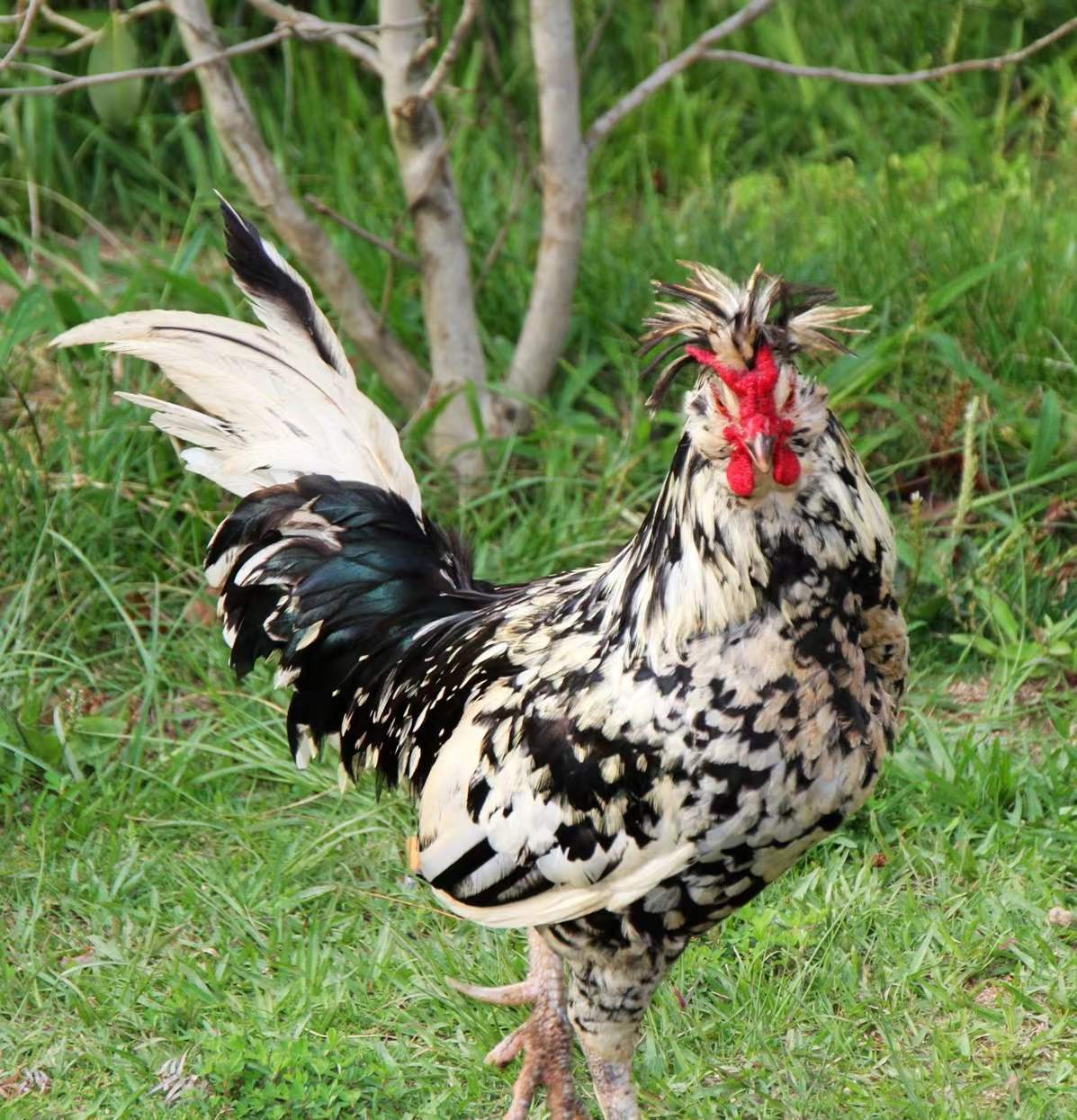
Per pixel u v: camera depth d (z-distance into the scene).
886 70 17.38
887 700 6.77
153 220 15.88
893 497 12.36
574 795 6.73
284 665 8.67
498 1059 8.13
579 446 12.84
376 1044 8.27
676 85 16.88
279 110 16.77
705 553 6.36
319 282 12.05
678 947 7.07
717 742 6.37
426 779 7.82
